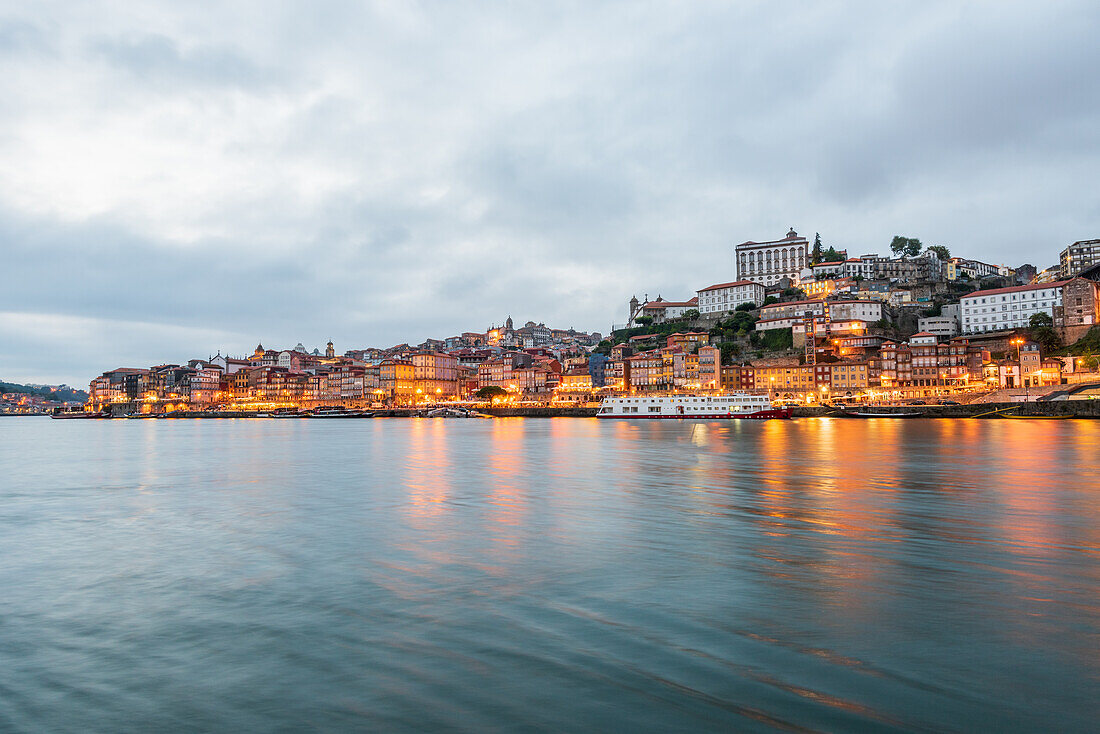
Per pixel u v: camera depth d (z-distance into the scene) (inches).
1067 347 7450.8
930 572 934.4
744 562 1001.5
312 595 868.6
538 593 857.5
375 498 1724.9
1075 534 1179.9
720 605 798.5
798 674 607.5
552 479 2100.1
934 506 1485.0
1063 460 2496.3
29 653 693.9
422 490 1870.1
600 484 1953.7
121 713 566.3
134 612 816.9
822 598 822.5
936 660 633.6
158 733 531.8
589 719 534.6
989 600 807.7
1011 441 3558.1
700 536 1188.5
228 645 703.1
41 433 6939.0
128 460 3095.5
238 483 2105.1
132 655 682.8
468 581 918.4
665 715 538.6
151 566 1034.7
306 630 740.7
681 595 839.1
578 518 1386.6
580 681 600.4
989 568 954.7
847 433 4623.5
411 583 914.7
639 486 1892.2
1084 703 549.6
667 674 611.5
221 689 603.8
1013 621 736.3
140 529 1339.8
